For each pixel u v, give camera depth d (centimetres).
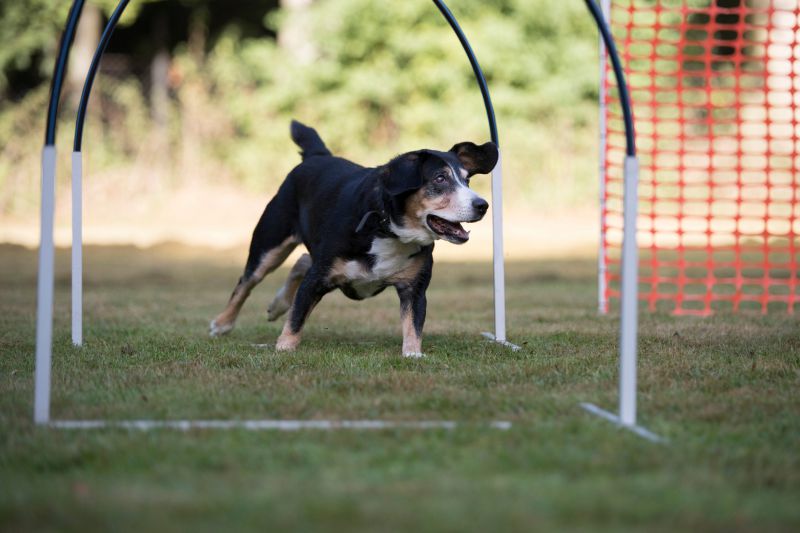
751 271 2075
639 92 3278
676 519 420
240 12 3797
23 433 570
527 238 2794
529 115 3306
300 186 979
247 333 1072
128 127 3209
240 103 3266
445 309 1378
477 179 3225
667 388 724
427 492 457
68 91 3225
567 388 723
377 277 891
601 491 460
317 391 702
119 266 2097
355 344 991
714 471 498
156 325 1146
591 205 3253
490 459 516
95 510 430
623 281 594
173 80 3294
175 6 3738
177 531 403
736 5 3531
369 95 3288
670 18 3288
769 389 722
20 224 2928
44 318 590
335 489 462
